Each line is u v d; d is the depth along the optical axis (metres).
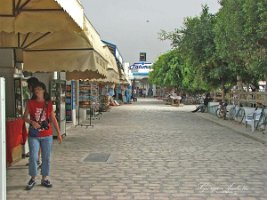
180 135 17.33
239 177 9.08
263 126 18.09
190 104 53.66
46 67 10.94
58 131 8.55
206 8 29.31
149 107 44.06
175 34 30.50
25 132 10.56
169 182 8.56
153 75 68.69
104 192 7.73
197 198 7.34
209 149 13.29
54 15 7.09
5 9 6.83
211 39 27.89
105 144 14.38
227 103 28.83
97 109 30.55
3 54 11.39
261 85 31.19
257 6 15.81
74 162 10.84
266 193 7.72
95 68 10.51
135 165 10.45
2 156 5.34
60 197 7.38
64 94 16.64
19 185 8.28
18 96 11.33
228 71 27.20
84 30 8.59
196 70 30.61
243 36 17.06
